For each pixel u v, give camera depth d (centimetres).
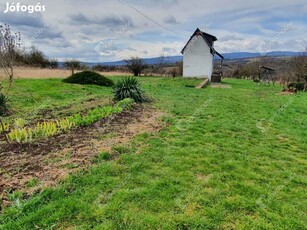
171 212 333
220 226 313
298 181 439
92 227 299
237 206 354
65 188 372
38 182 383
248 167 486
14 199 340
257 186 412
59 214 315
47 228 293
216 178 431
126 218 316
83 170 428
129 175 424
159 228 303
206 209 343
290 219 332
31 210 322
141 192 372
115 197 358
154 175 431
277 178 446
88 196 356
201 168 466
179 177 426
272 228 314
